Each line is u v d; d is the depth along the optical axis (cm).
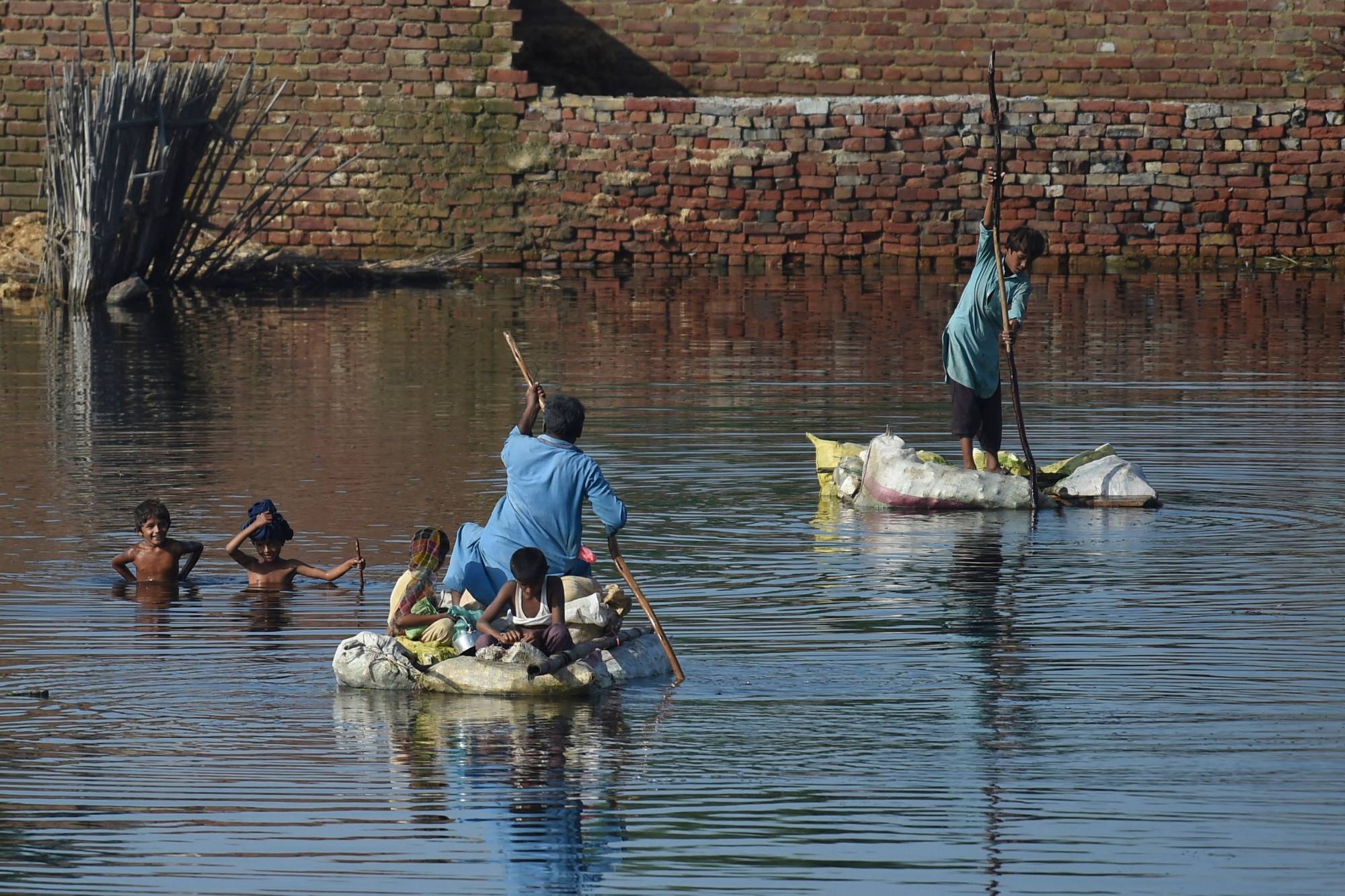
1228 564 3622
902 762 2505
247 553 3684
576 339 7394
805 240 10606
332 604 3359
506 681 2809
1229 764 2481
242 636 3147
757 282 9800
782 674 2911
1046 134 10462
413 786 2438
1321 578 3494
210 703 2780
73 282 8788
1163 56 11050
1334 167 10431
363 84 10631
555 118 10625
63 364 6631
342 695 2825
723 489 4431
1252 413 5438
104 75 8856
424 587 2980
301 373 6369
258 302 8894
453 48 10612
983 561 3675
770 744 2583
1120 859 2191
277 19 10600
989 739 2588
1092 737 2589
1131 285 9538
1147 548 3781
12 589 3456
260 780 2462
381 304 8825
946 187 10525
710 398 5809
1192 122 10444
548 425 3069
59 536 3875
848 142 10519
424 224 10681
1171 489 4412
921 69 11144
